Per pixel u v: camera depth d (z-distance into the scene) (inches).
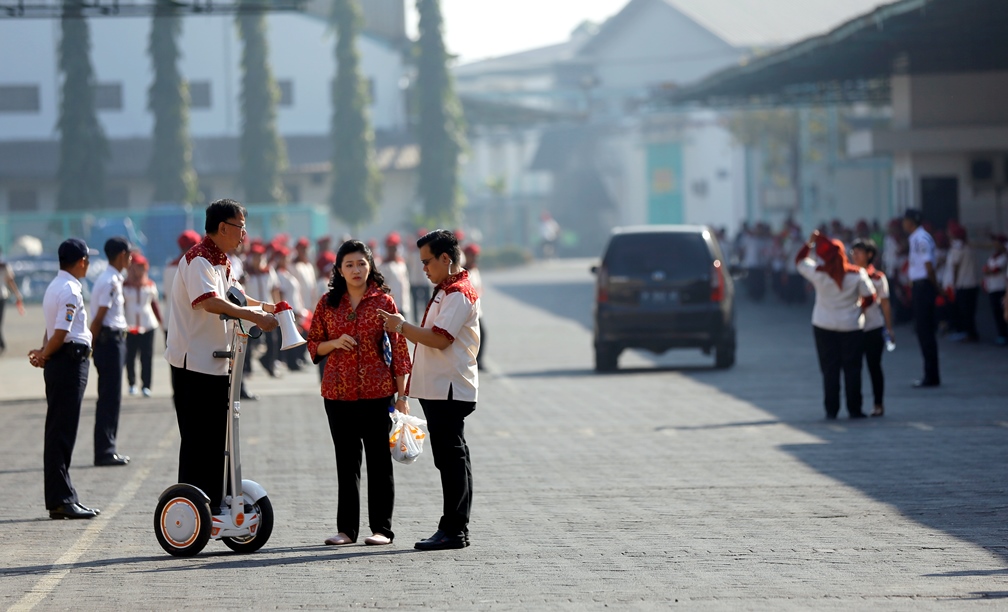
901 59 1947.6
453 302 484.1
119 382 727.7
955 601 386.3
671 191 4650.6
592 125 4653.1
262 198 3501.5
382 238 3919.8
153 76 3784.5
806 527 508.7
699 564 446.9
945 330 1517.0
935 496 567.5
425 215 3752.5
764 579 421.4
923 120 2014.0
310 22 3937.0
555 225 4370.1
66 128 3393.2
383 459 496.4
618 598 398.6
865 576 422.6
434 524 537.3
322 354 492.1
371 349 489.1
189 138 3462.1
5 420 957.8
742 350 1429.6
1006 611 374.0
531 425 854.5
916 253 1018.7
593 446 753.6
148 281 1067.9
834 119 3221.0
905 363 1217.4
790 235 2170.3
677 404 953.5
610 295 1197.7
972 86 2009.1
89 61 3400.6
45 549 505.0
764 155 3735.2
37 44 3730.3
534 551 475.8
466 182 5625.0
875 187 3481.8
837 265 836.6
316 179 3821.4
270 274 1156.5
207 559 478.6
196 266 481.7
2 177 3543.3
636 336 1189.7
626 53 4840.1
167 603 406.6
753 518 529.7
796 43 1866.4
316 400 1038.4
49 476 570.3
